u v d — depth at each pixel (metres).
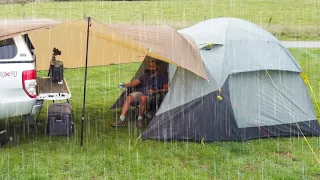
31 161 6.08
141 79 8.02
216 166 6.14
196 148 6.75
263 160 6.39
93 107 9.20
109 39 6.84
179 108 7.09
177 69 7.32
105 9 28.88
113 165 6.06
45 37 8.46
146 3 31.33
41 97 6.46
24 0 30.73
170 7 29.78
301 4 29.86
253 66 7.27
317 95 10.42
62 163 6.06
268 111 7.32
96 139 7.04
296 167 6.15
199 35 8.03
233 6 29.80
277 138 7.32
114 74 12.93
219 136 7.06
